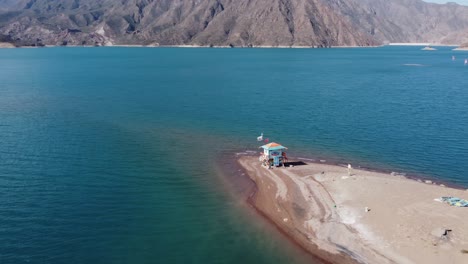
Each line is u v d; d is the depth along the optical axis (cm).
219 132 7150
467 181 4856
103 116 8312
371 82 14125
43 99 10256
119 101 10144
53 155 5644
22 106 9200
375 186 4431
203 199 4347
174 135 6925
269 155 5325
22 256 3212
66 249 3338
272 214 3997
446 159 5647
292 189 4538
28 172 4953
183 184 4747
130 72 17925
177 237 3581
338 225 3700
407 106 9412
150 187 4634
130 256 3291
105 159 5541
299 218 3884
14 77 15525
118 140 6525
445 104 9625
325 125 7606
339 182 4631
